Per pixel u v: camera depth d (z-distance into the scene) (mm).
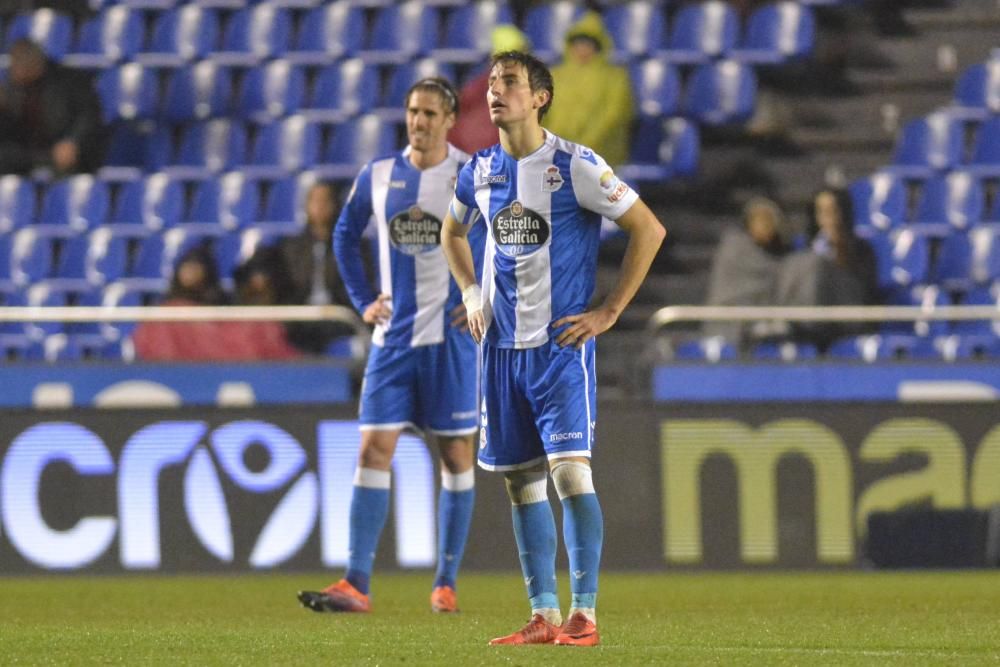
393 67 57125
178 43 59125
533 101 18141
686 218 51812
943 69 56469
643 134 51906
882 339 42062
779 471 36000
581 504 18078
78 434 36219
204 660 16922
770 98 54094
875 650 18156
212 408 36188
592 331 18156
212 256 44625
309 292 41531
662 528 35969
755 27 56312
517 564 35906
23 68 55719
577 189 18125
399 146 54219
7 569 36000
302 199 52469
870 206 50438
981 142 52594
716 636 20062
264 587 32219
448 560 25672
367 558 25312
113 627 21922
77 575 36000
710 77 54406
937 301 46969
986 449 36000
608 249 50500
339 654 17391
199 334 38469
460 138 48312
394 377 25516
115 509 36031
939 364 36469
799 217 51969
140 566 35969
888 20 57594
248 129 56969
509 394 18656
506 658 16844
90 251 52344
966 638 19828
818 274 41781
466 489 25781
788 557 35875
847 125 55281
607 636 20062
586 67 50281
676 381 36719
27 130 56219
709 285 47500
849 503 35969
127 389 37031
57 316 36094
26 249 52875
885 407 36062
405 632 20531
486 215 18562
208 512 36031
